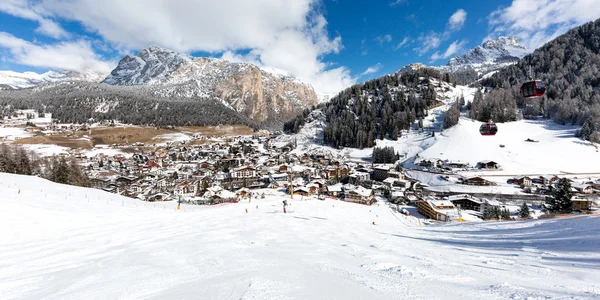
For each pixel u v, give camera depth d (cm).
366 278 435
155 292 381
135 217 1869
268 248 781
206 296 342
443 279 435
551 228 1044
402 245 923
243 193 5950
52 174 5869
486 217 4762
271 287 368
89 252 794
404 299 326
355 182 8325
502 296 338
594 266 521
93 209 2142
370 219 3919
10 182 2958
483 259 651
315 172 9156
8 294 420
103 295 380
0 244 972
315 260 605
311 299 320
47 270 579
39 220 1459
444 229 1495
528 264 580
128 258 649
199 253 696
